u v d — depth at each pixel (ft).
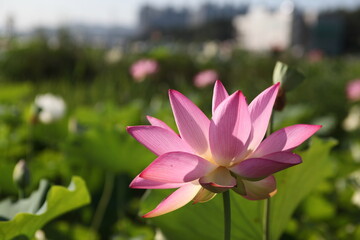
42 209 2.68
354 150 6.46
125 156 4.23
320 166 3.20
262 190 2.09
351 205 4.97
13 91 8.25
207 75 11.44
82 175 4.83
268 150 2.09
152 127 2.07
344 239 4.29
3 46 17.79
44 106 5.74
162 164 1.98
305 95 12.65
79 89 12.16
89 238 4.01
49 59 16.97
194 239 3.04
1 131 6.37
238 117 2.03
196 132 2.11
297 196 3.12
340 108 11.76
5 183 4.35
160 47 20.81
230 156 2.07
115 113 6.78
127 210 4.86
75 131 4.98
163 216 3.03
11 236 2.63
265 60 18.67
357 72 17.75
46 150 6.51
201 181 2.02
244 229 2.96
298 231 4.26
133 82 13.16
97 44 22.04
